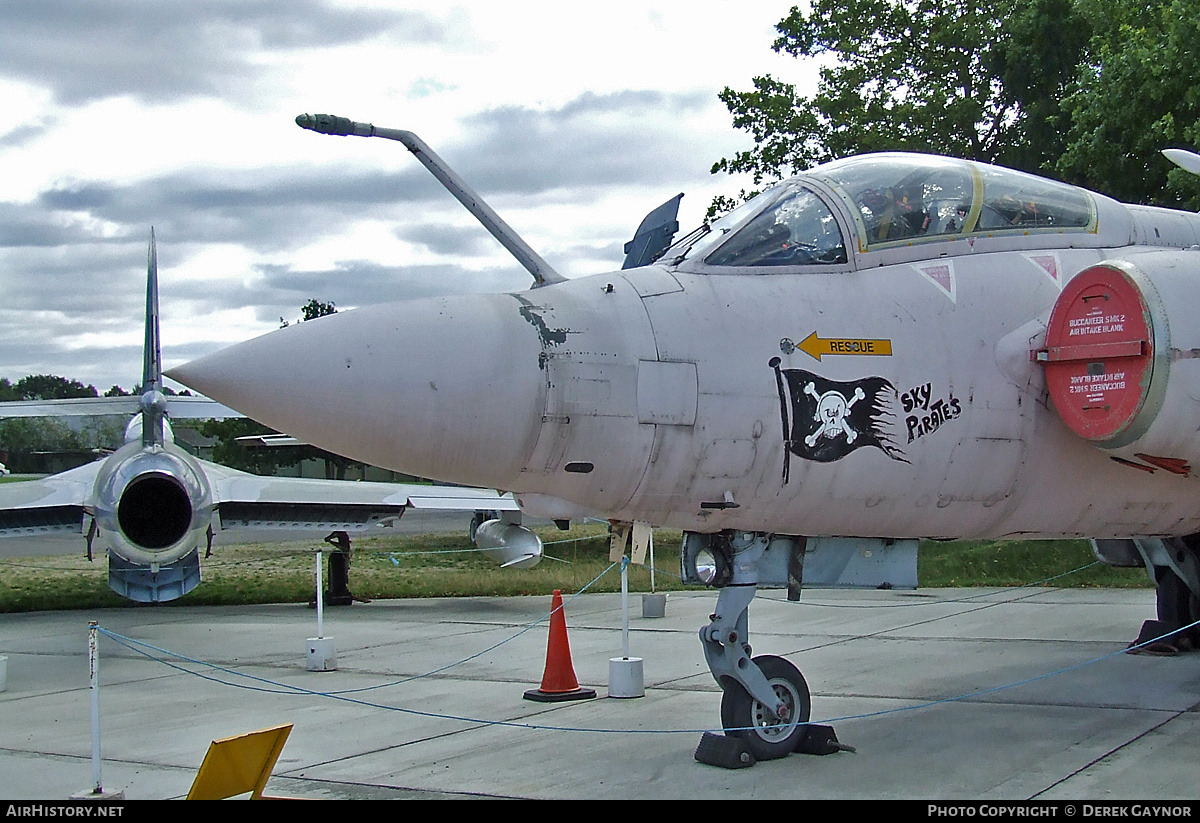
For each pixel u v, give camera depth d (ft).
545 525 104.01
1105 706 25.17
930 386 20.07
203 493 42.91
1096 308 19.97
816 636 37.68
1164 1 69.67
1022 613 42.47
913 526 20.92
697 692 28.30
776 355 19.06
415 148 20.48
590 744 22.62
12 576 69.10
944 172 22.81
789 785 18.80
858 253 20.94
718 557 20.93
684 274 19.95
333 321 17.28
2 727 25.99
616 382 17.84
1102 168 65.26
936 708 25.27
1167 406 19.07
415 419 16.75
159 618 48.55
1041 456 21.16
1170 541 29.45
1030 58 81.30
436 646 37.96
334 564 52.90
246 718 26.50
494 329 17.52
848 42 89.15
